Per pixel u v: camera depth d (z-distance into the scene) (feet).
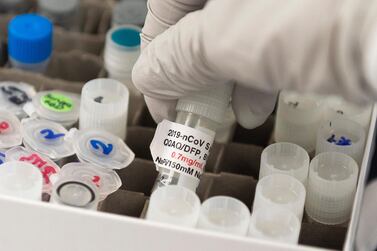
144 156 3.92
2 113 3.63
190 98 3.28
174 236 2.93
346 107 3.74
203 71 3.02
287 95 3.69
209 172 3.76
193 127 3.28
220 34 2.70
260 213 3.07
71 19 4.61
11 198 2.98
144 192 3.69
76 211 2.96
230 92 3.33
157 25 3.33
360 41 2.39
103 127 3.63
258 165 3.83
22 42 4.06
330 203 3.34
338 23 2.44
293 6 2.51
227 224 3.04
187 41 2.96
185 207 3.06
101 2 4.75
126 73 4.04
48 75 4.38
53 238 3.06
